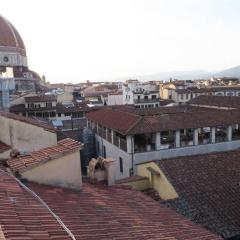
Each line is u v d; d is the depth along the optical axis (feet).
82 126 228.63
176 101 360.07
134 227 39.24
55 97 292.40
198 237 41.34
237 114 163.94
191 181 83.15
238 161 93.56
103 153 178.19
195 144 150.51
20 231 28.27
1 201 34.42
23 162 48.52
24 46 399.24
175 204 74.79
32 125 70.95
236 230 69.10
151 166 90.74
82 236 32.01
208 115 159.63
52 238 28.94
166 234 39.60
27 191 40.70
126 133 137.69
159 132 144.15
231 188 82.02
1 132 70.28
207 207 75.00
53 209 37.73
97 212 41.63
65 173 48.60
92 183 57.41
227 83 535.60
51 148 52.06
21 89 360.48
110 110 189.98
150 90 373.40
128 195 55.47
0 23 374.63
